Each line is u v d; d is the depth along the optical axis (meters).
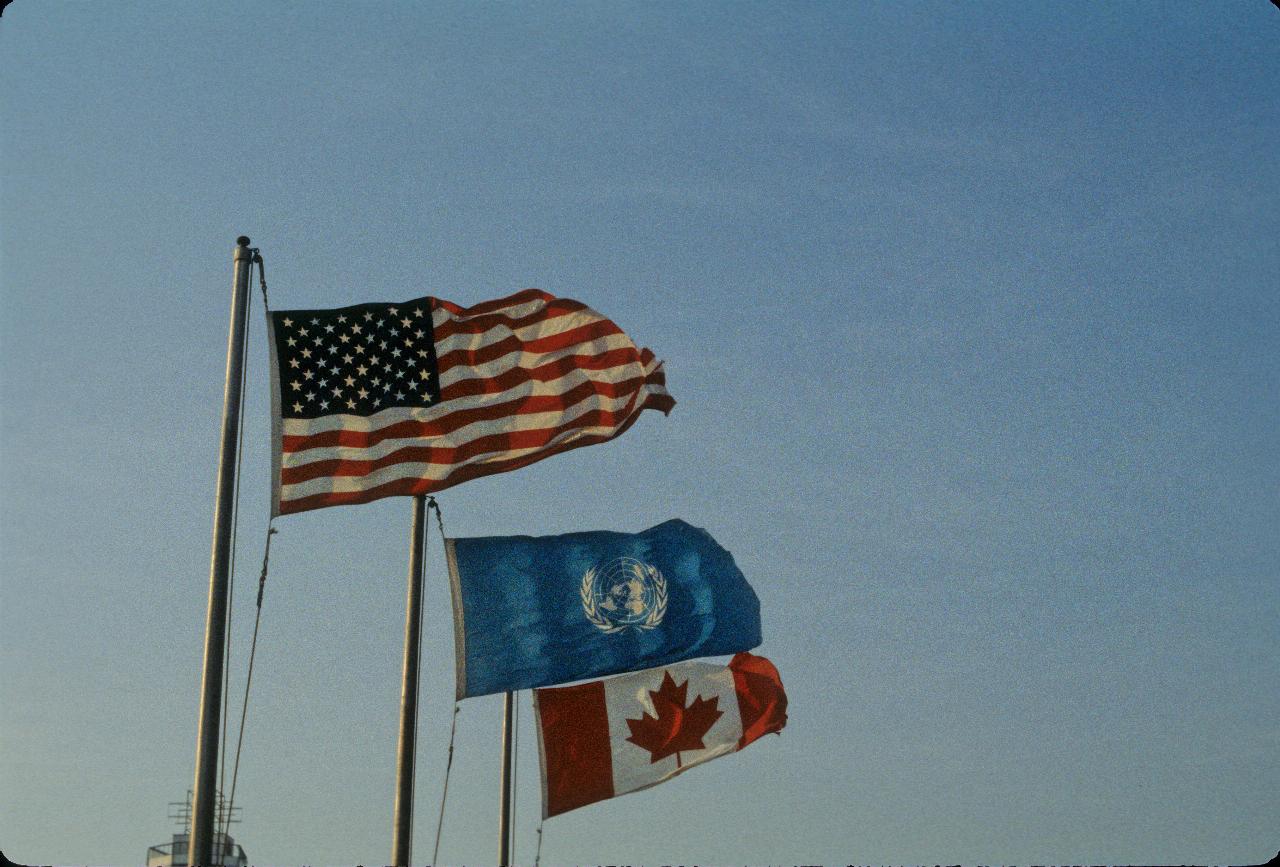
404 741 25.16
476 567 31.89
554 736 34.34
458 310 28.61
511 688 31.34
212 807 20.61
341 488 27.09
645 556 32.81
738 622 32.84
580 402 28.59
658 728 34.56
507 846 34.81
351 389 27.66
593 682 34.88
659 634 32.34
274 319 27.72
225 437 22.23
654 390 30.11
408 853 24.47
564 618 32.00
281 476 27.05
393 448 27.44
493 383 28.47
